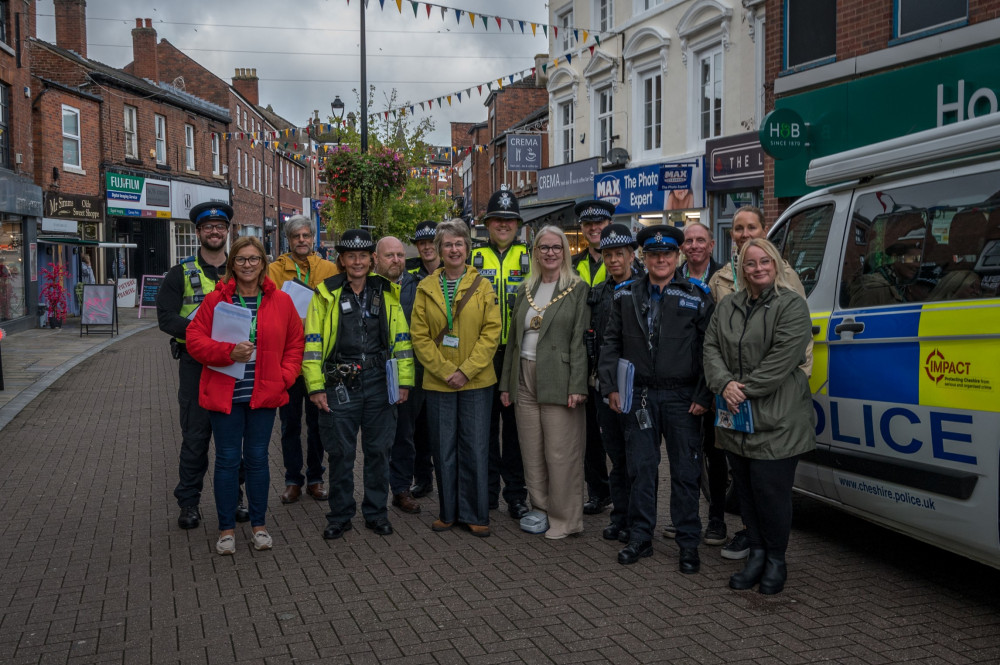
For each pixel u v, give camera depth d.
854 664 3.50
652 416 4.80
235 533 5.43
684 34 15.76
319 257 6.59
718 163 14.55
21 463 7.30
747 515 4.48
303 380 6.14
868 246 4.60
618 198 17.58
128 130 26.70
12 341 16.98
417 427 6.42
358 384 5.28
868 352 4.41
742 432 4.32
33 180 19.88
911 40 9.63
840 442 4.62
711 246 5.69
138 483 6.65
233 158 35.94
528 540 5.32
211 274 5.40
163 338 18.58
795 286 4.57
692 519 4.69
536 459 5.47
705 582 4.52
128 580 4.55
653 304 4.83
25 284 19.30
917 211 4.30
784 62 11.86
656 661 3.56
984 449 3.74
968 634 3.78
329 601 4.25
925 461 4.05
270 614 4.09
